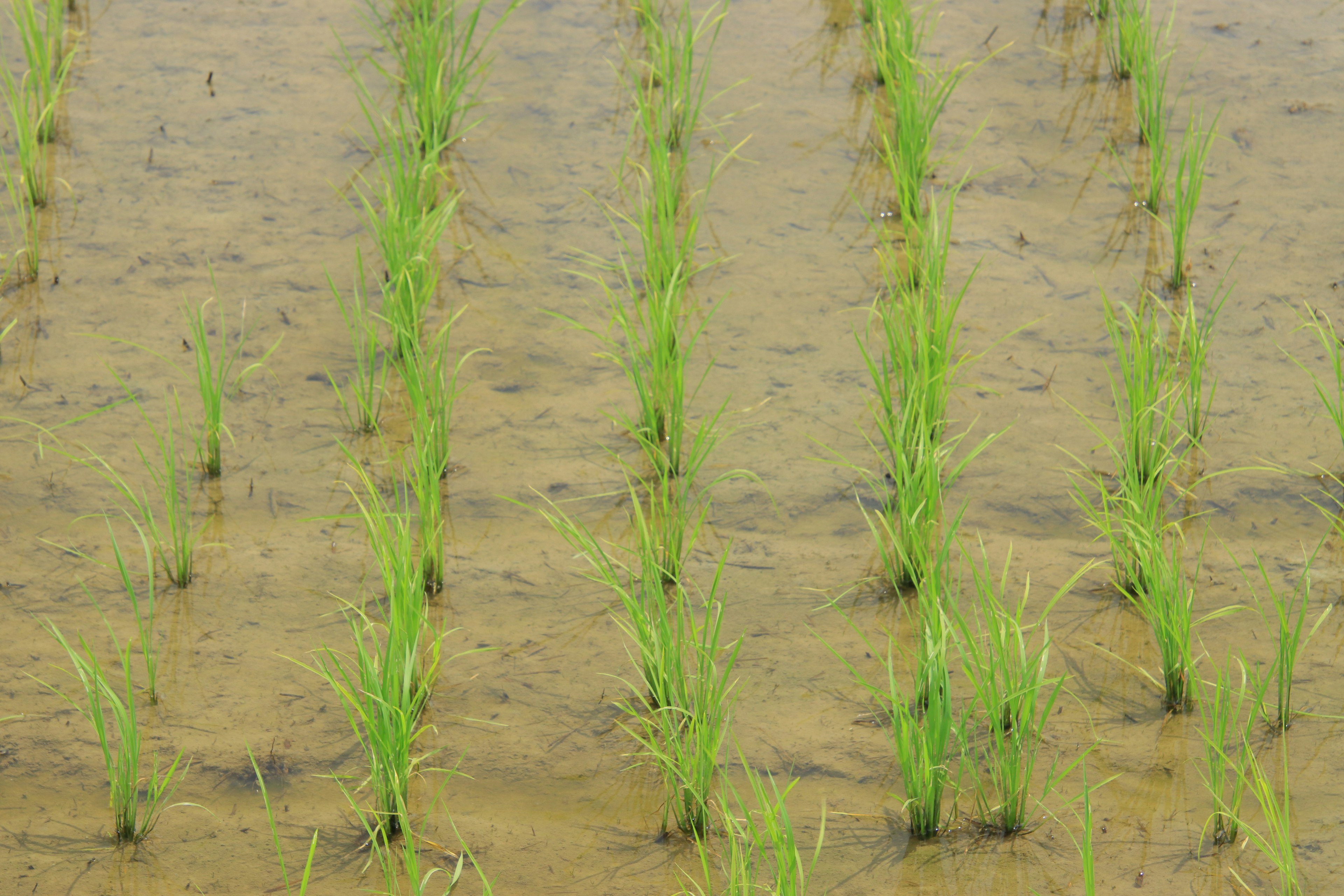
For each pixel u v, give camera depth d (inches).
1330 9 281.6
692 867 120.6
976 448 167.9
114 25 273.6
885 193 228.5
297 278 204.7
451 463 172.6
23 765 128.4
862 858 121.3
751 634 147.9
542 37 275.1
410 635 131.5
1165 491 166.7
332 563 156.2
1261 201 221.9
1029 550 158.6
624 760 132.6
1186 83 255.3
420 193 211.2
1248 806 125.7
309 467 170.4
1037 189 228.5
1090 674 141.5
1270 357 188.4
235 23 277.3
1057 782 122.5
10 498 161.9
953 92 256.4
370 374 170.1
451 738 134.6
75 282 200.4
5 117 238.4
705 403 183.8
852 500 167.5
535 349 194.1
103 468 167.6
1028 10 285.4
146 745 131.3
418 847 122.4
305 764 130.3
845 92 258.1
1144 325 193.8
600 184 229.8
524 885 118.5
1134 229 217.2
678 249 212.7
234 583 152.3
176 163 229.9
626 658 145.0
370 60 263.3
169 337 190.9
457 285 206.1
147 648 132.0
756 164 236.7
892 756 132.4
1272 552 157.0
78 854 119.8
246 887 117.4
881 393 166.1
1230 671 140.9
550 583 155.0
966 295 203.3
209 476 167.6
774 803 127.2
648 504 166.9
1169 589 139.2
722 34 278.4
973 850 122.0
